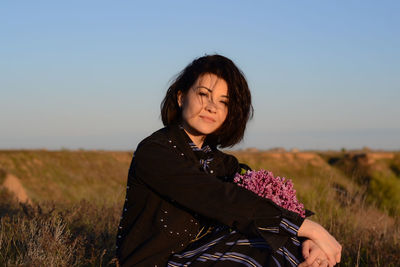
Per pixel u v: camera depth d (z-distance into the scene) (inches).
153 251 90.2
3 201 267.1
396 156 1302.9
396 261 155.5
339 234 182.2
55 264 117.0
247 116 105.5
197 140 106.0
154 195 92.9
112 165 1207.6
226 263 83.8
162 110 108.2
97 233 157.2
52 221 143.6
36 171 1024.9
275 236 85.8
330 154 1541.6
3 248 139.9
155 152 92.0
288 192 96.3
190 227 93.6
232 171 110.7
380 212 238.2
